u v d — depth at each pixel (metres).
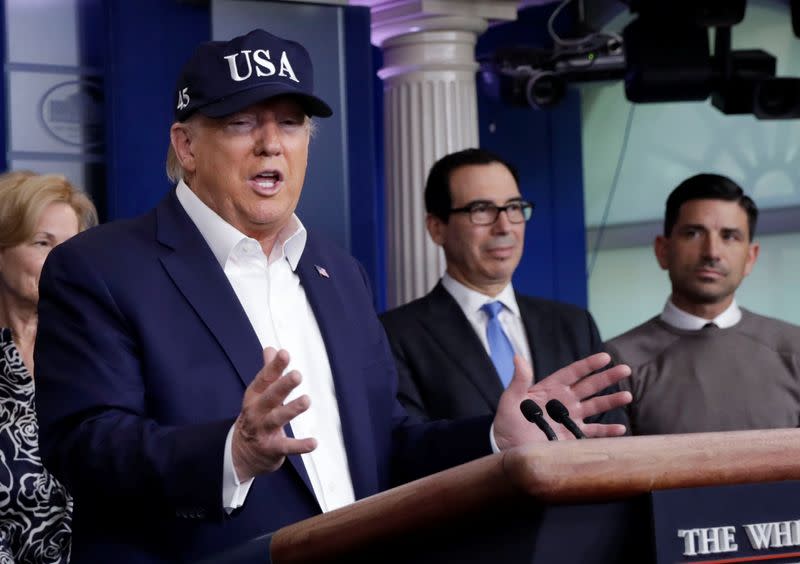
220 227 1.89
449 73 5.11
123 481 1.61
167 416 1.76
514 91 6.07
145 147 4.42
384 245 6.06
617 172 7.03
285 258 1.97
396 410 2.08
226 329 1.82
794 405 3.12
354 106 4.67
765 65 5.67
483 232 3.07
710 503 1.00
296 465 1.80
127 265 1.83
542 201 6.77
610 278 7.04
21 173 2.56
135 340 1.79
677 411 3.13
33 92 4.48
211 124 1.86
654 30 5.56
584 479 0.96
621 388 3.17
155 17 4.45
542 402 1.73
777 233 7.02
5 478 2.17
